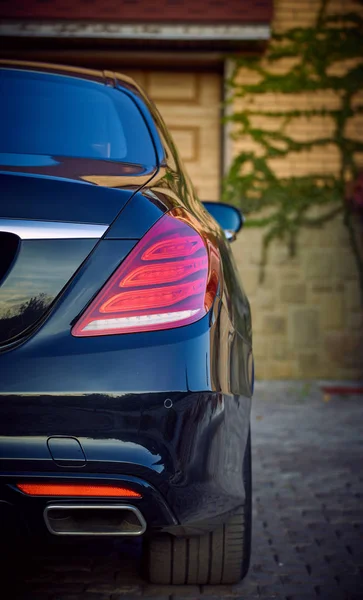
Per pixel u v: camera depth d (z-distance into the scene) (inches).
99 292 117.7
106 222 120.3
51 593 159.8
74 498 117.3
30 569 173.6
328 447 315.3
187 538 154.3
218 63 514.3
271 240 499.2
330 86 502.9
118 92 182.1
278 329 496.7
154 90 516.1
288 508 230.1
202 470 123.9
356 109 503.5
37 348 115.2
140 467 117.2
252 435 337.1
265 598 159.2
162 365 117.5
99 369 115.5
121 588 162.1
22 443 114.0
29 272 117.0
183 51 495.8
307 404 416.8
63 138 159.6
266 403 418.6
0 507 116.6
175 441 118.6
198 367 119.4
